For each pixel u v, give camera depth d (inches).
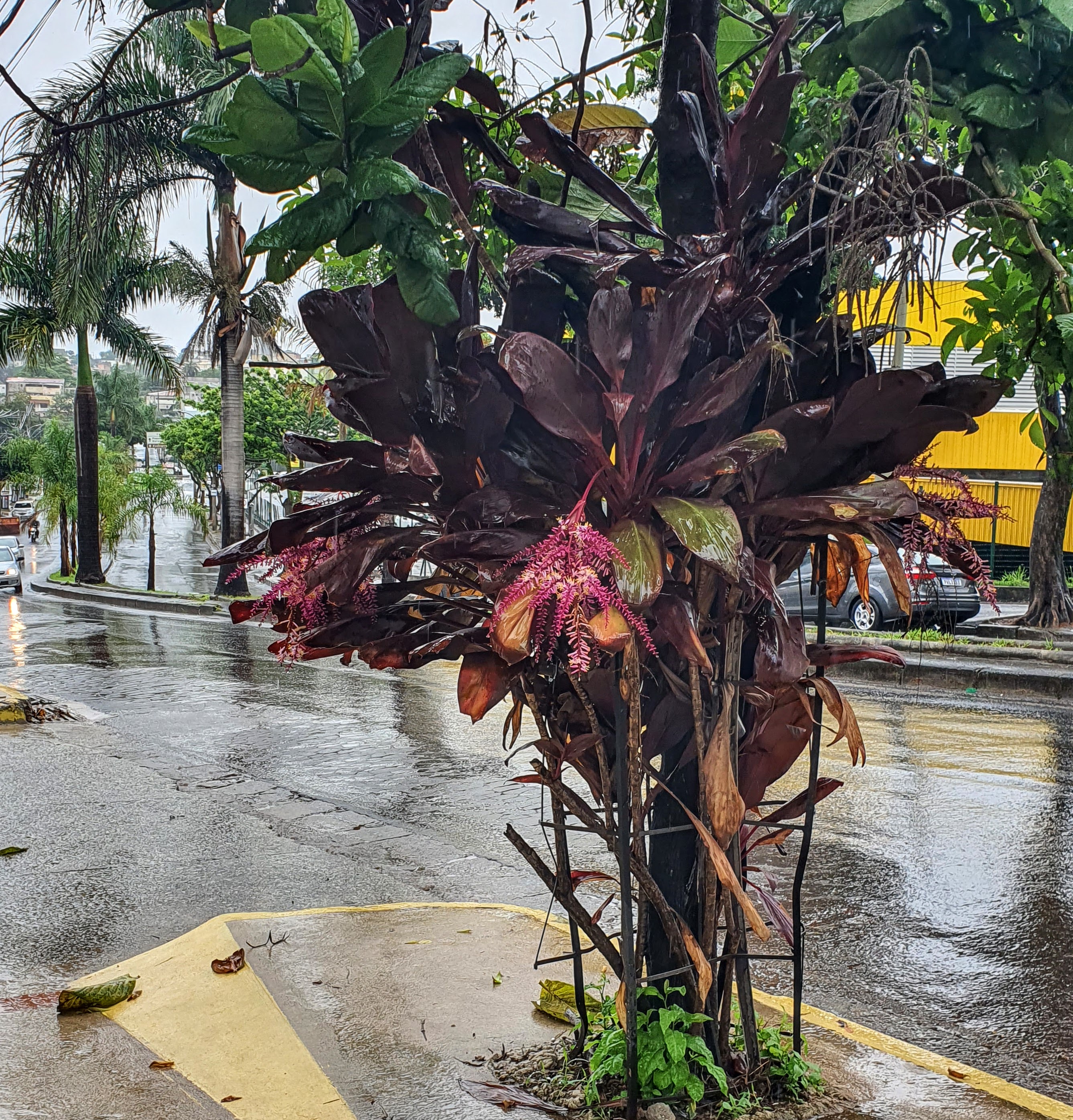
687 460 105.8
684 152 117.8
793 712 118.1
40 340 1147.3
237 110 87.3
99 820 296.4
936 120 128.1
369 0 109.7
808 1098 127.4
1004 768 353.1
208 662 633.0
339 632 110.1
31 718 445.4
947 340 145.9
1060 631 663.8
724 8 141.6
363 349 108.5
